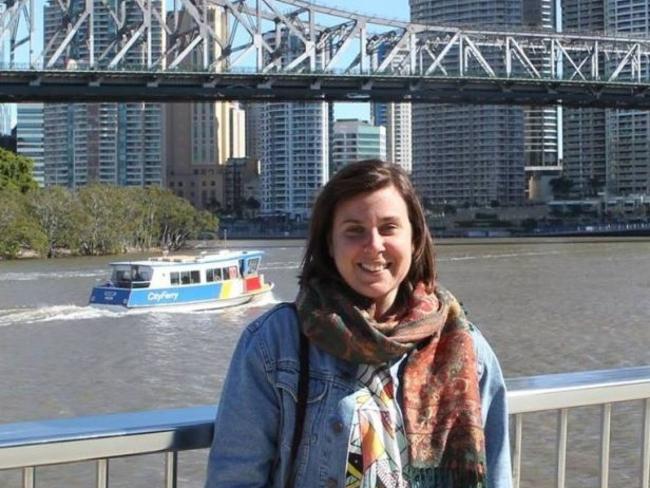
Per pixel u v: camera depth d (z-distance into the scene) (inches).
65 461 148.1
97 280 2755.9
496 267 3233.3
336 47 3531.0
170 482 158.6
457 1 7130.9
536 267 3208.7
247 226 7322.8
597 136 7637.8
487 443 151.5
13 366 1290.6
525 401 178.7
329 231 153.3
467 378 145.8
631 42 3973.9
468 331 149.9
